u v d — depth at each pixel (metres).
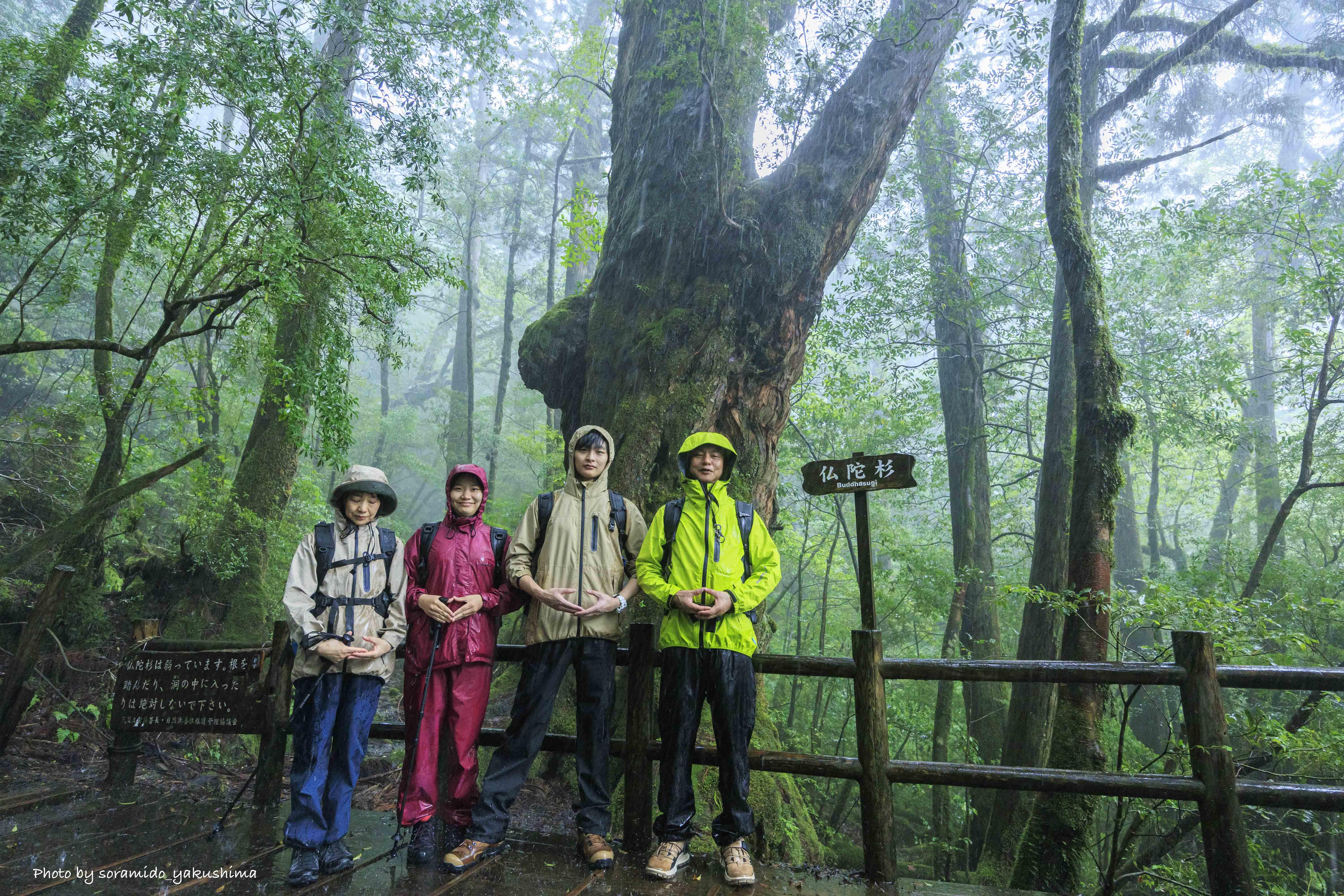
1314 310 9.72
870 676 3.03
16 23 14.64
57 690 5.74
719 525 3.07
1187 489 20.58
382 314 6.16
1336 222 13.55
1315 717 6.50
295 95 5.25
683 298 7.85
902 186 13.48
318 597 2.99
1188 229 11.54
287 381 6.55
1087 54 13.20
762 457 7.82
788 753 3.13
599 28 14.27
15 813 3.60
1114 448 6.70
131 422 10.61
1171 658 5.46
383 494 3.12
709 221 7.90
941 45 8.55
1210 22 12.65
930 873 9.32
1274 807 2.73
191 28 4.92
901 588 13.45
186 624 7.58
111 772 4.06
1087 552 6.48
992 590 11.66
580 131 21.28
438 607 2.99
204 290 5.65
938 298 12.55
